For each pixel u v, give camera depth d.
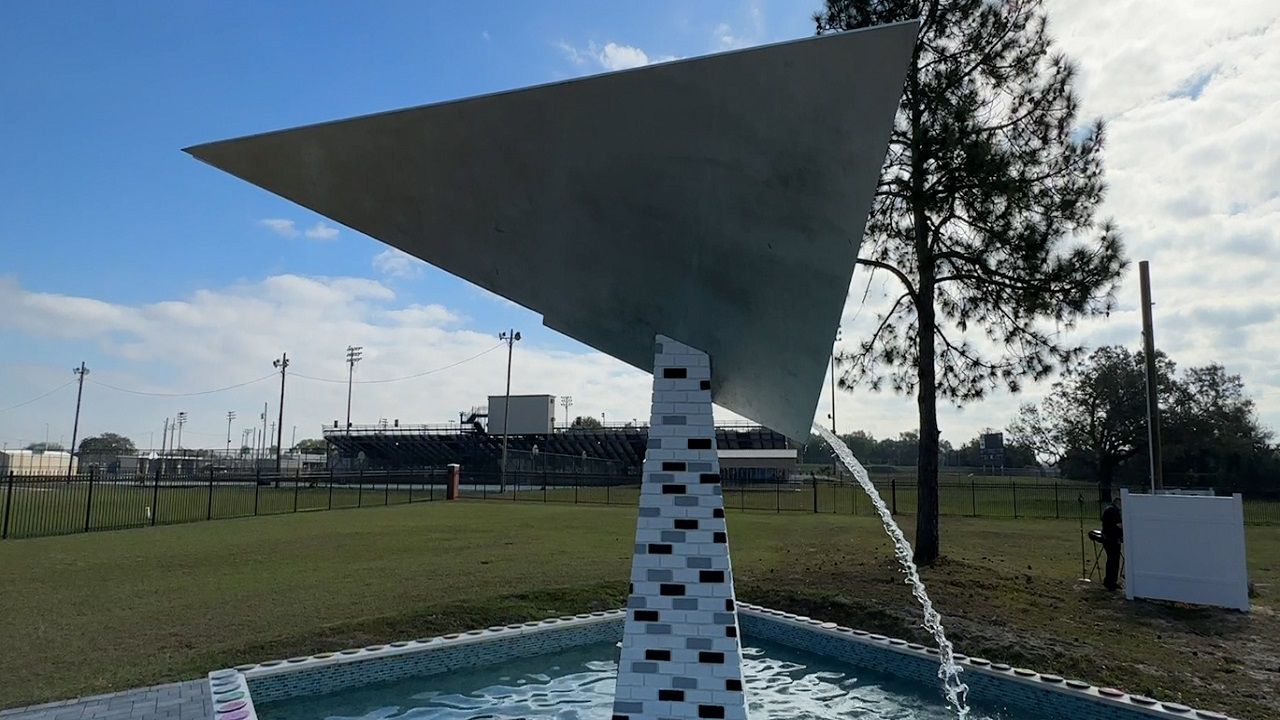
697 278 4.07
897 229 12.27
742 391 5.18
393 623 8.02
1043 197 10.66
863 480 6.98
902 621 8.28
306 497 30.25
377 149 3.73
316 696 6.51
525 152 3.63
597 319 4.66
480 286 4.52
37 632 7.59
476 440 53.62
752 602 9.72
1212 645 7.49
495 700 6.47
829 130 3.11
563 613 9.07
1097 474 37.22
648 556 4.27
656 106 3.30
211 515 21.66
